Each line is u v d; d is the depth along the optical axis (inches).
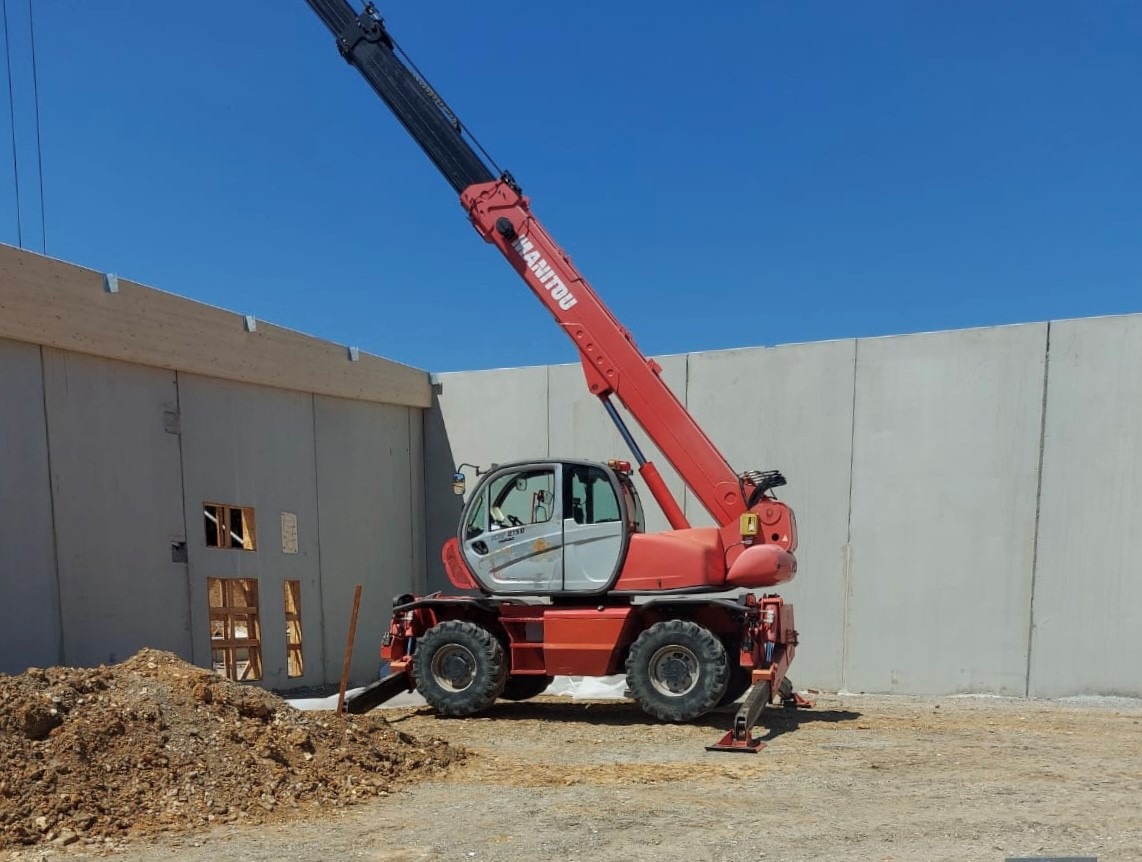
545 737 310.2
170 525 420.5
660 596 340.2
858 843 186.1
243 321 461.7
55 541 367.6
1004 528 450.9
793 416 494.9
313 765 238.4
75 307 373.1
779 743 296.8
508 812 211.8
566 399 560.4
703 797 224.8
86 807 196.2
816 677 484.1
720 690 320.2
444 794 229.5
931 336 467.8
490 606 360.2
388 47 379.2
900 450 472.1
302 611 499.5
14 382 355.3
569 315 362.9
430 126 374.0
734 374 508.4
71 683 238.4
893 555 471.5
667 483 528.4
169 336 417.4
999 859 175.3
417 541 596.4
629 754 280.4
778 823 201.2
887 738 306.0
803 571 489.4
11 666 347.9
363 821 204.5
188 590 427.2
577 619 341.7
